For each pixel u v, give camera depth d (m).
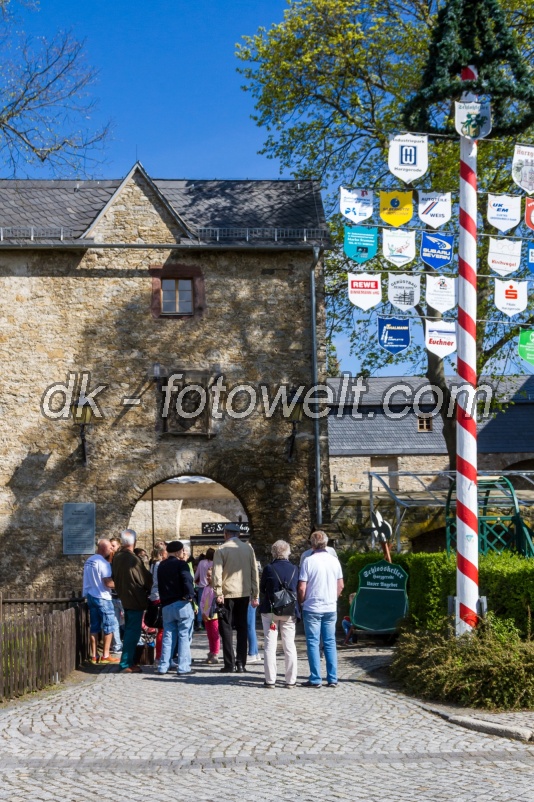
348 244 12.09
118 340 21.52
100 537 21.05
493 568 11.70
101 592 14.10
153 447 21.34
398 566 14.94
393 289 12.26
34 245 21.20
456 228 23.52
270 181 24.62
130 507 21.19
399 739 8.35
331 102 24.91
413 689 10.49
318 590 11.29
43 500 21.09
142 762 7.65
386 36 23.59
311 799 6.57
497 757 7.78
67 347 21.45
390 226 12.07
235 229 21.94
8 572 20.94
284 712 9.52
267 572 11.31
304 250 21.86
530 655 9.91
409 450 40.34
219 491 25.94
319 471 21.38
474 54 11.77
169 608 12.64
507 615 11.36
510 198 12.05
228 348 21.64
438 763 7.59
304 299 21.86
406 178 11.87
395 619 14.86
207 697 10.49
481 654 10.15
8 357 21.38
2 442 21.19
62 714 9.55
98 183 24.12
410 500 21.48
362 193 12.06
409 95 23.50
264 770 7.41
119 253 21.70
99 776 7.29
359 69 24.09
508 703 9.56
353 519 21.50
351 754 7.84
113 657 14.53
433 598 12.89
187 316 21.66
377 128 24.16
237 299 21.77
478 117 11.55
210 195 23.84
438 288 12.20
